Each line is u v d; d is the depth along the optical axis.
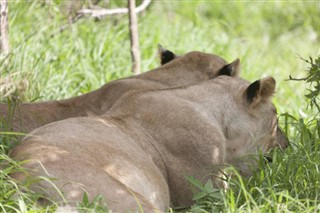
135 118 11.09
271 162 11.87
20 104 12.93
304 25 25.22
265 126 11.95
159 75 13.54
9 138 11.78
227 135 11.64
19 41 17.06
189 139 11.15
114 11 17.31
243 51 21.64
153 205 9.84
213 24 23.00
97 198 9.15
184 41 20.58
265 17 25.73
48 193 9.28
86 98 13.24
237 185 10.88
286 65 22.17
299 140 12.57
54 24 18.30
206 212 9.98
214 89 11.73
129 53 18.59
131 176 10.02
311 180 11.12
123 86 13.23
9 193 9.27
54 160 9.59
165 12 22.88
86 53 17.81
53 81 16.11
